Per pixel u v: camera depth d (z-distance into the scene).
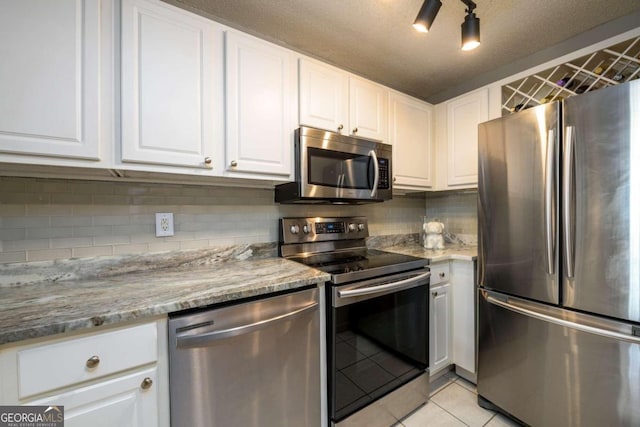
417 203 2.63
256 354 1.07
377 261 1.64
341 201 1.72
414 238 2.59
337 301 1.27
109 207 1.28
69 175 1.14
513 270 1.43
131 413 0.85
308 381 1.21
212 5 1.44
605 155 1.12
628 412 1.08
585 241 1.18
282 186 1.60
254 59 1.32
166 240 1.41
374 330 1.41
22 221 1.11
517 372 1.43
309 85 1.51
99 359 0.80
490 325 1.56
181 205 1.45
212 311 0.98
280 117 1.41
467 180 2.01
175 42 1.13
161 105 1.10
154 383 0.88
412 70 2.09
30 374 0.72
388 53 1.87
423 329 1.66
